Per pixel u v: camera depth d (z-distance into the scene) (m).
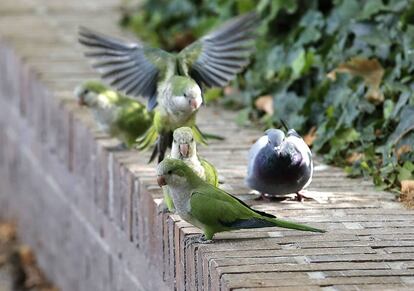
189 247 8.40
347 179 10.35
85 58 15.38
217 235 8.50
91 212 11.98
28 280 14.97
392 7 12.28
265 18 13.96
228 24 10.23
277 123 12.17
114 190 10.93
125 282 10.71
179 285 8.74
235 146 11.45
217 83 10.28
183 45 15.98
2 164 17.48
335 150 10.98
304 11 13.77
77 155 12.46
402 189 9.70
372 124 11.12
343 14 12.91
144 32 16.80
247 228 8.26
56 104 13.30
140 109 11.16
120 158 10.80
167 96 9.71
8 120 16.77
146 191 9.70
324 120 11.72
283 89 12.77
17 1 20.14
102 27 17.50
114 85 10.32
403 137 10.54
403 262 7.88
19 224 16.53
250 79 13.44
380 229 8.73
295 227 8.26
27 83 15.02
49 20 18.25
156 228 9.38
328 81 12.05
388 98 11.37
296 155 9.29
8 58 16.48
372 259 7.93
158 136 10.14
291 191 9.45
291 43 13.19
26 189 15.82
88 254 12.32
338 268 7.73
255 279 7.47
